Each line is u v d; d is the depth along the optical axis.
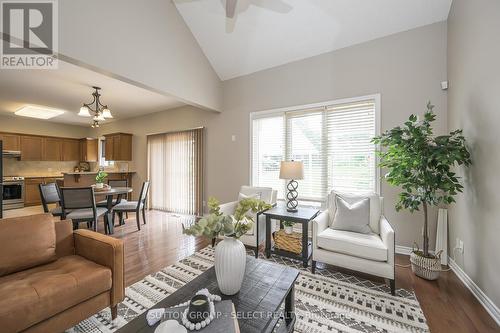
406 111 2.90
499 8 1.68
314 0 2.89
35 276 1.51
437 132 2.73
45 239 1.73
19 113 5.73
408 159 2.25
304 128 3.67
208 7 3.28
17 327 1.20
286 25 3.26
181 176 5.32
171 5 3.36
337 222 2.58
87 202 3.35
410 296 2.01
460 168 2.31
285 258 2.82
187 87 3.68
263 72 4.06
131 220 4.75
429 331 1.60
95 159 7.50
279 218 2.72
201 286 1.42
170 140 5.53
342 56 3.33
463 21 2.24
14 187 5.97
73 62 2.33
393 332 1.60
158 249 3.13
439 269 2.21
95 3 2.43
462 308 1.84
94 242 1.77
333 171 3.42
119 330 1.04
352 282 2.26
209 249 3.12
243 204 1.47
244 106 4.28
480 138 1.94
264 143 4.09
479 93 1.95
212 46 3.90
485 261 1.86
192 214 5.09
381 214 2.60
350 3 2.81
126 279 2.32
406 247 2.90
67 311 1.42
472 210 2.07
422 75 2.82
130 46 2.79
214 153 4.71
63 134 7.32
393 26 2.91
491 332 1.59
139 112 5.95
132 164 6.52
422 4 2.65
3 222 1.64
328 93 3.43
